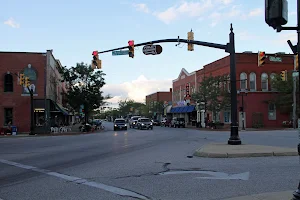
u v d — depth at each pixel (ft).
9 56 127.24
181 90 229.04
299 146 17.87
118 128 160.66
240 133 104.47
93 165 37.63
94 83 151.53
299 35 18.21
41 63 128.67
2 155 49.57
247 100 146.00
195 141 72.69
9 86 127.03
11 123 125.90
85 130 140.05
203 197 22.44
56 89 151.02
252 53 149.07
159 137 90.58
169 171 32.71
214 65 169.17
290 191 22.62
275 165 35.27
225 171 32.07
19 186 26.96
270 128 138.10
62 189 25.55
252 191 23.73
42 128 124.88
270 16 18.20
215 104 146.61
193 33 59.47
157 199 22.18
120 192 24.25
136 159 42.09
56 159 44.01
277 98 145.18
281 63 151.12
